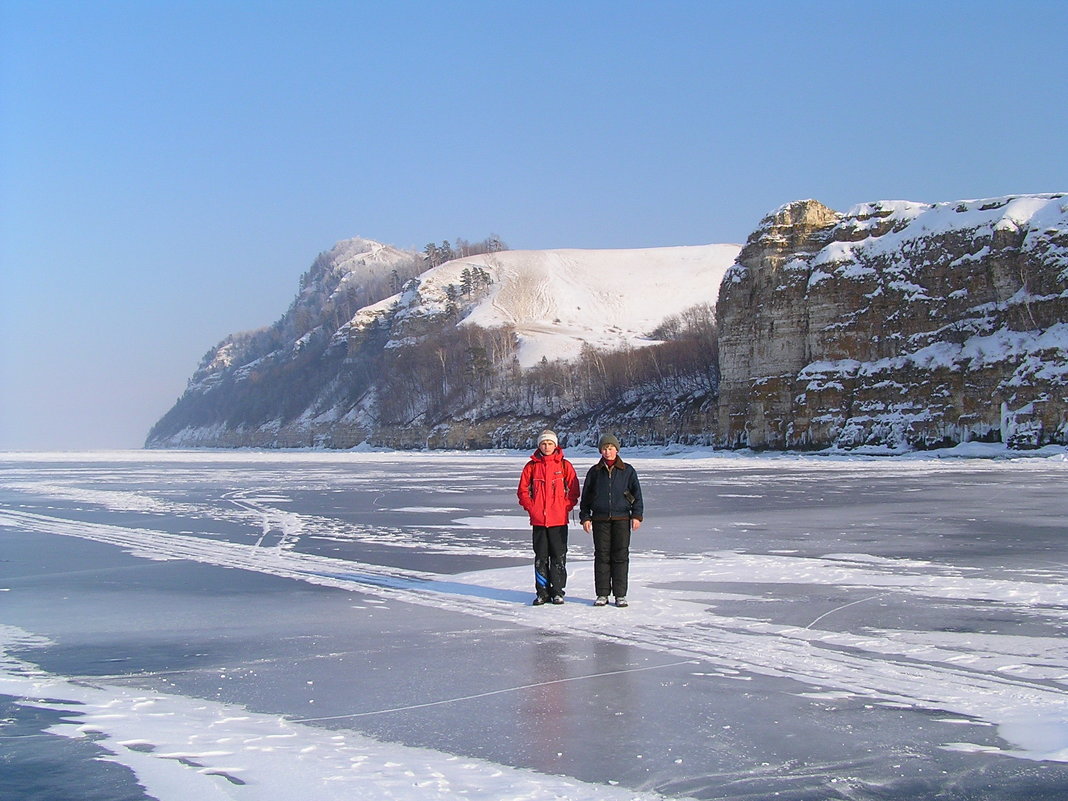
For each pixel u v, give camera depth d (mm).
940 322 85312
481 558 20703
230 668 11195
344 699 9844
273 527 28266
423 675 10758
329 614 14477
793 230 99125
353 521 29906
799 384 92125
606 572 14711
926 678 10328
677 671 10766
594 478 14852
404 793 7277
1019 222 82250
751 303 99688
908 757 7992
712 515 30281
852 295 90812
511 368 169000
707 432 111062
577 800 7137
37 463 103500
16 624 13961
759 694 9836
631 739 8500
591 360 150375
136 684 10523
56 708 9609
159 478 63500
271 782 7520
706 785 7422
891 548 21578
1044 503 33688
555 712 9312
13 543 24750
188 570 19406
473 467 77812
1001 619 13383
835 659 11203
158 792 7332
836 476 53125
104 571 19422
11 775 7711
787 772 7680
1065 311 77188
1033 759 7926
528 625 13414
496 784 7453
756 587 16250
